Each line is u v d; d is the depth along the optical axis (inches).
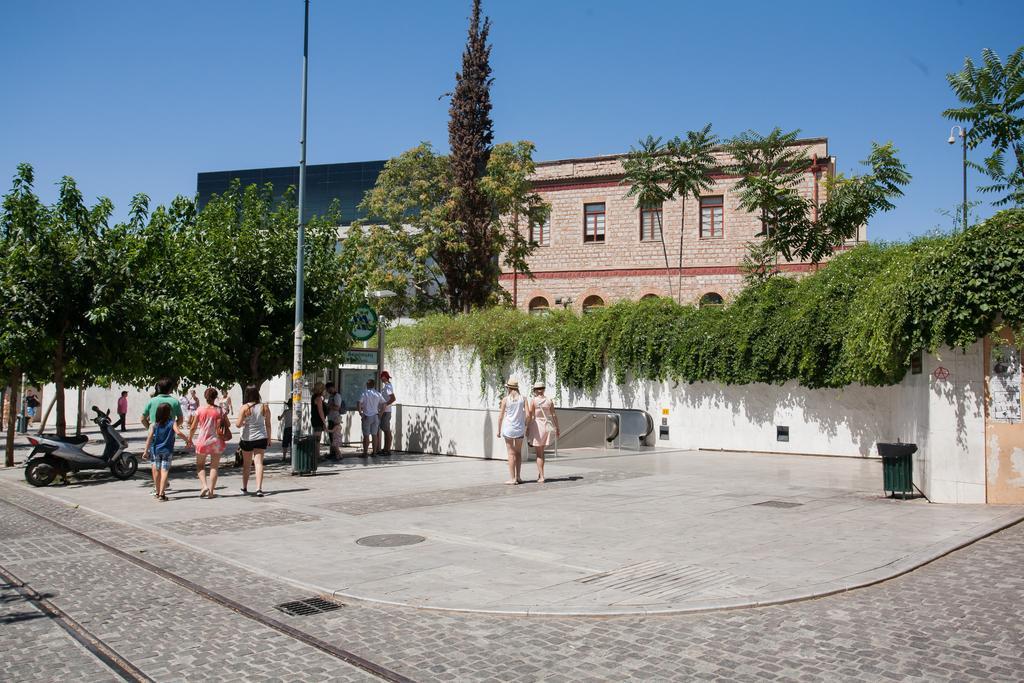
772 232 1146.7
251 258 724.7
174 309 671.8
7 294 608.1
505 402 573.6
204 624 246.5
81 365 672.4
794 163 1159.0
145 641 230.7
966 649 216.7
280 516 435.5
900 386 622.8
